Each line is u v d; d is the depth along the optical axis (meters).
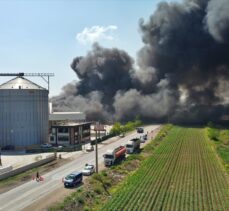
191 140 127.25
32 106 118.00
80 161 88.12
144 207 50.88
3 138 115.88
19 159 94.56
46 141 121.94
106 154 82.31
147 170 77.44
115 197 56.22
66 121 140.00
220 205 52.09
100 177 67.38
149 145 112.69
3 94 115.50
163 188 62.00
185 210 49.72
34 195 58.97
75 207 52.03
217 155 97.00
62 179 69.06
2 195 59.47
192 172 75.50
